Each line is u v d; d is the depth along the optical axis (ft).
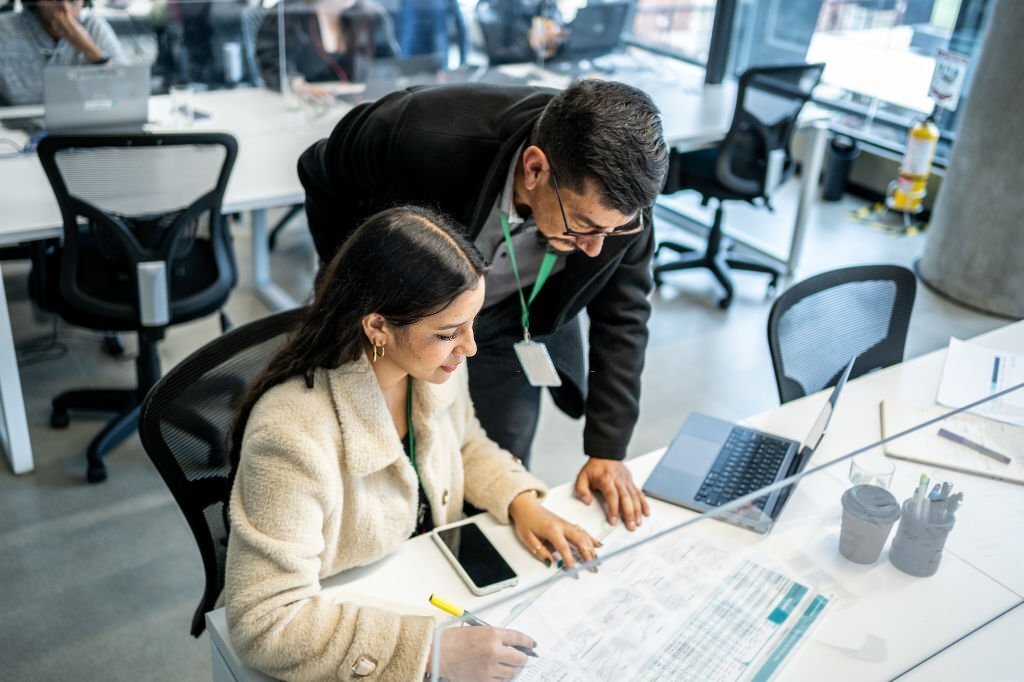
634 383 5.83
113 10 12.80
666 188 13.04
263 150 10.84
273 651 4.00
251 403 4.39
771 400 11.05
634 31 17.17
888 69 16.58
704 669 4.15
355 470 4.34
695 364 11.74
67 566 7.92
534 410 6.54
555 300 5.93
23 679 6.85
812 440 5.54
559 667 3.89
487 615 3.86
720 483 5.63
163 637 7.30
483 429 5.96
